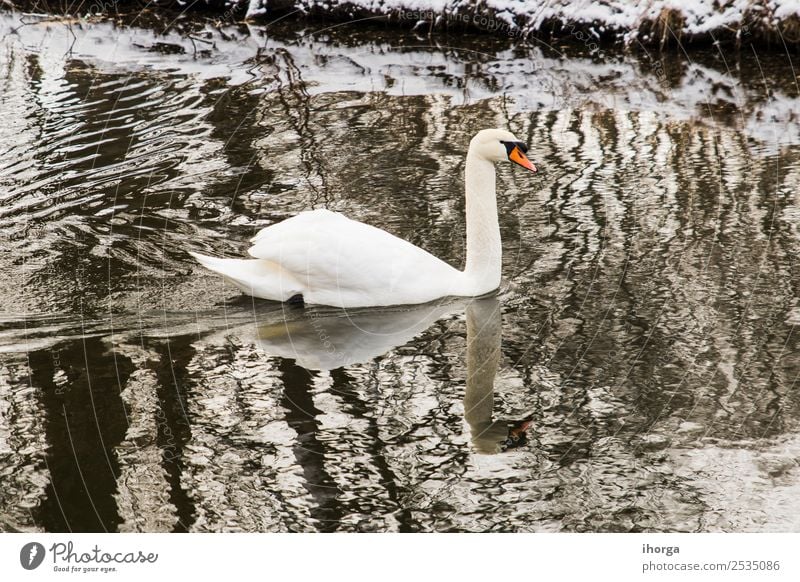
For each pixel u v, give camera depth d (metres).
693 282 13.37
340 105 20.47
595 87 21.53
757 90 21.06
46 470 9.76
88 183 16.69
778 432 10.29
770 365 11.42
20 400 10.84
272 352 11.92
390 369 11.59
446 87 21.56
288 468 9.80
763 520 9.09
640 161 17.59
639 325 12.38
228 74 22.33
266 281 12.95
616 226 15.11
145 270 13.93
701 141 18.44
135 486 9.53
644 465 9.86
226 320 12.68
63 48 23.95
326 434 10.32
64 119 19.48
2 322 12.45
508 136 13.05
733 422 10.46
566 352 11.88
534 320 12.66
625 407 10.76
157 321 12.59
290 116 19.88
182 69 22.62
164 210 15.80
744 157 17.59
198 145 18.42
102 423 10.45
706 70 22.38
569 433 10.34
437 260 13.60
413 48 24.28
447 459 9.95
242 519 9.11
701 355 11.67
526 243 14.70
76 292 13.23
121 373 11.36
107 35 25.09
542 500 9.38
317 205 16.03
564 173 17.19
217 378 11.31
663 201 15.93
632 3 24.20
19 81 21.58
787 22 22.91
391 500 9.37
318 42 24.66
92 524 9.06
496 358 11.80
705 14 23.62
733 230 14.80
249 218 15.60
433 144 18.47
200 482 9.60
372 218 15.55
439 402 10.91
